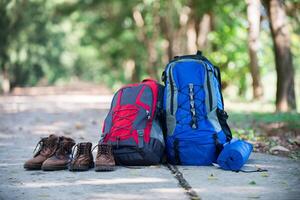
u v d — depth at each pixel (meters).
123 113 6.25
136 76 46.31
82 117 15.11
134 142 6.08
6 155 7.36
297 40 28.62
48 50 44.97
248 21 23.17
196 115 6.20
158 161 6.23
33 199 4.61
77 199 4.60
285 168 6.02
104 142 6.20
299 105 22.75
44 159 6.05
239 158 5.79
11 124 12.84
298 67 43.31
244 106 18.47
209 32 27.94
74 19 40.75
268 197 4.57
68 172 5.87
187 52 28.62
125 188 5.02
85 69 84.25
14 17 30.14
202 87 6.29
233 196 4.62
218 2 23.92
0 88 40.47
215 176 5.54
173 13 32.41
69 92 38.78
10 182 5.36
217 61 27.05
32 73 46.03
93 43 46.31
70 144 6.13
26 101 25.09
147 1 32.00
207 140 6.14
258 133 9.96
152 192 4.84
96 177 5.56
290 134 9.70
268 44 31.69
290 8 24.09
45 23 38.88
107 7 38.78
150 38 37.91
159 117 6.37
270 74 41.88
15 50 34.66
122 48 44.94
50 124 12.81
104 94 34.00
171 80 6.38
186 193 4.78
